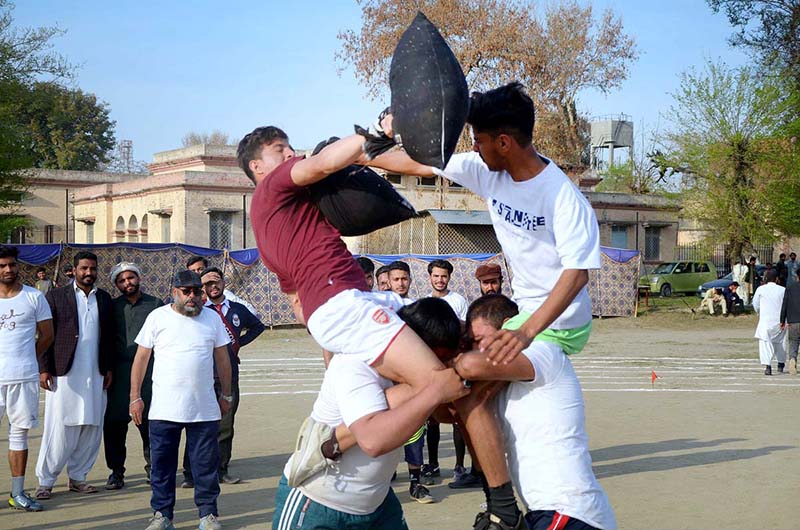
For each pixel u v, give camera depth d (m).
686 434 10.83
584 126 36.47
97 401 8.16
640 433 10.90
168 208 38.44
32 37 28.12
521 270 3.95
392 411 3.52
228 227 38.38
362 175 3.68
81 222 46.94
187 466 8.59
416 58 3.18
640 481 8.45
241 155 4.17
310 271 3.67
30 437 10.95
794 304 16.61
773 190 31.17
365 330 3.60
